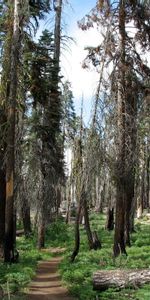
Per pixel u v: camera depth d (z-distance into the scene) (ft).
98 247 88.94
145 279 47.06
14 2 67.62
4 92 67.82
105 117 68.95
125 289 46.32
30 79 78.74
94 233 89.71
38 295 50.14
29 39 74.18
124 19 69.97
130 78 70.49
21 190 90.07
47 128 99.96
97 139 68.85
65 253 89.81
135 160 71.51
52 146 102.94
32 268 65.72
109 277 47.65
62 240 119.65
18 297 46.34
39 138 100.12
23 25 68.08
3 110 68.18
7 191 65.51
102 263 63.72
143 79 71.26
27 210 118.73
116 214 70.64
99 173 69.82
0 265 62.28
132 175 74.02
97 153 68.69
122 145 68.54
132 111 70.23
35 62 83.56
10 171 65.67
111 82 69.15
